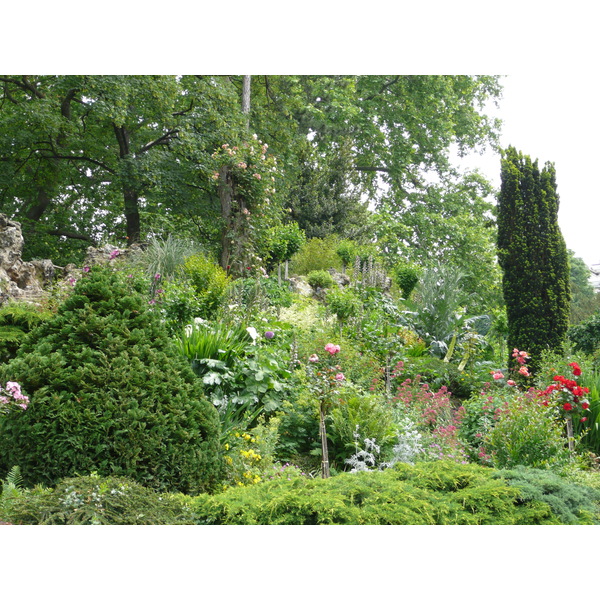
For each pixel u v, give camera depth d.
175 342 6.07
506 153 9.88
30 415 3.80
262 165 14.65
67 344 4.15
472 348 9.87
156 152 15.34
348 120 20.22
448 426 6.53
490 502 3.50
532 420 5.43
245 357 6.22
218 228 14.70
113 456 3.83
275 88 19.03
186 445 4.04
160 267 10.30
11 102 15.64
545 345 9.19
